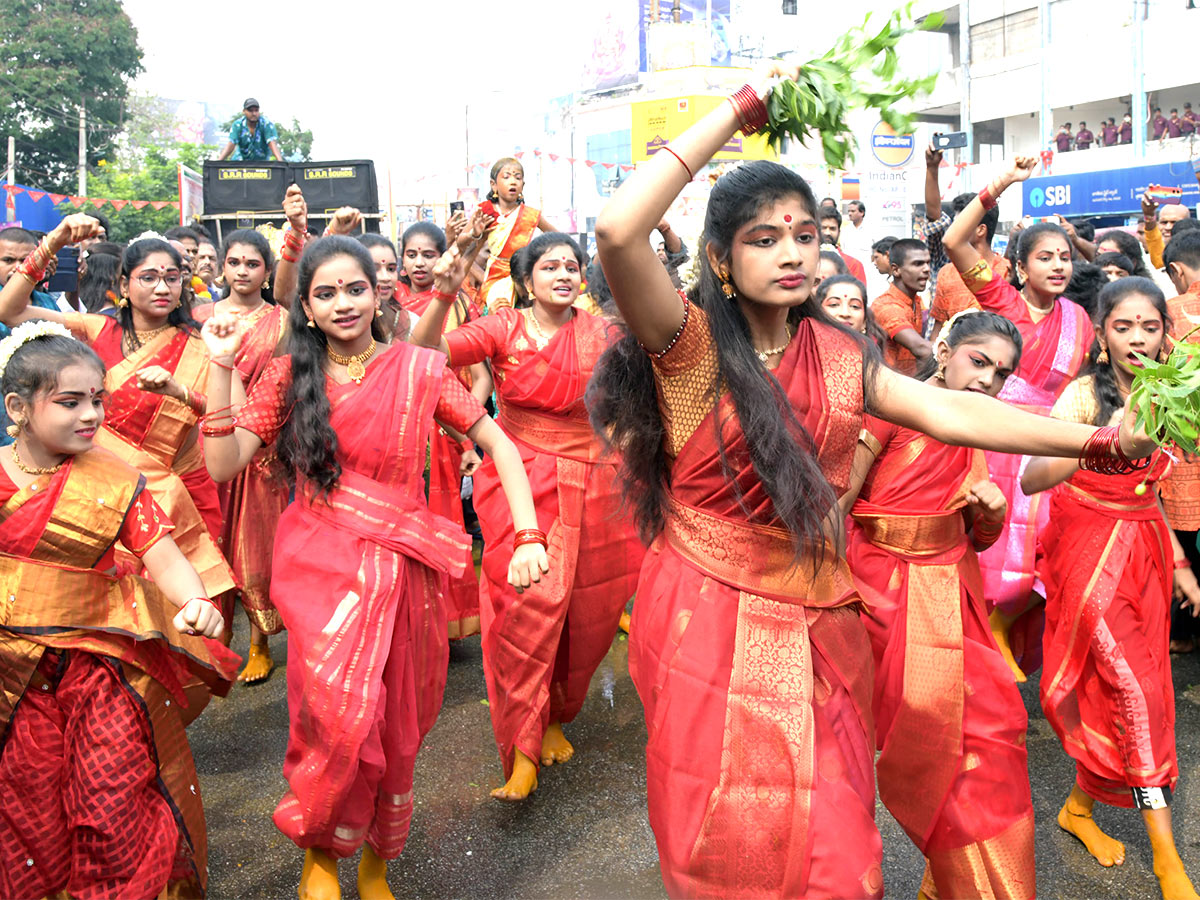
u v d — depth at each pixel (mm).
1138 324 3527
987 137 29797
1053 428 2186
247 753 4500
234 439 3193
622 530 4363
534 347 4324
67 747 2947
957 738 3002
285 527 3305
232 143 13914
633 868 3555
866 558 3271
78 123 36469
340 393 3252
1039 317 5293
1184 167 15820
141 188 35812
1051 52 26953
